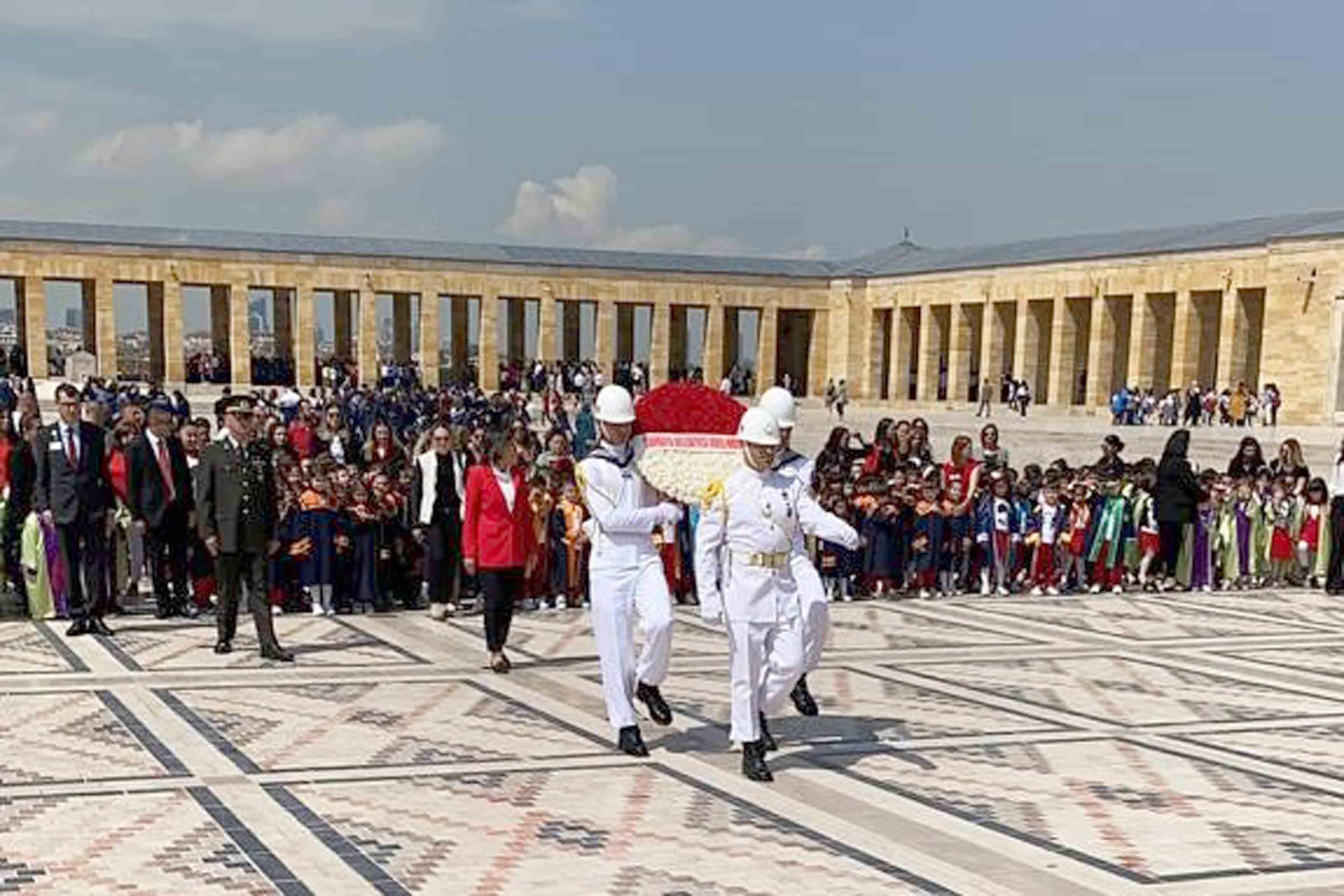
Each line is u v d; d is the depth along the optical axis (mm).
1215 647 15953
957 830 8578
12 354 65125
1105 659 14969
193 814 8516
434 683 12781
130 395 25391
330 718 11234
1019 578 20625
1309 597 20984
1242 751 10836
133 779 9266
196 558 16781
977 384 71438
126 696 11883
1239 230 58219
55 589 15875
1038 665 14516
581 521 17938
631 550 10555
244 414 13789
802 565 10070
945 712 12016
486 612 13320
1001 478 20453
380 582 17469
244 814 8523
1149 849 8266
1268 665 14812
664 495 10422
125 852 7770
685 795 9219
